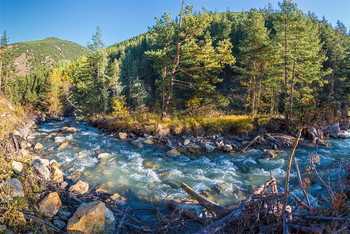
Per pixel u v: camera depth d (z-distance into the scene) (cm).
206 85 1644
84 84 2823
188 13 1527
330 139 1421
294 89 1666
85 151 1110
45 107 4234
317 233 238
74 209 452
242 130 1474
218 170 845
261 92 2183
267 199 316
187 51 1537
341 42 4125
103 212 381
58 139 1365
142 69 4928
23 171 494
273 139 1339
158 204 558
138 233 391
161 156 1058
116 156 1031
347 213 257
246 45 2145
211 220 393
